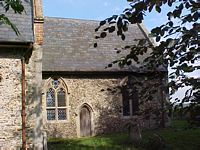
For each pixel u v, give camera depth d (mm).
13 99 12836
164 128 23344
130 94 4438
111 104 23250
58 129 21828
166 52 3930
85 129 22641
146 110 4246
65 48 23812
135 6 3879
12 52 13039
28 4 14414
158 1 3785
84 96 22703
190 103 3807
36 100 13320
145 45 4195
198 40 3736
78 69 22453
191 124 3783
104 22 4164
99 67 23125
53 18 25891
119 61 4484
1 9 13711
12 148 12570
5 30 12930
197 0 3754
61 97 22297
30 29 13453
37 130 13133
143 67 4254
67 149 15359
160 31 3883
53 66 22031
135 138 16375
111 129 23078
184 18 3832
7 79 12859
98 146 16062
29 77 13367
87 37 25469
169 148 13953
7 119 12641
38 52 13703
